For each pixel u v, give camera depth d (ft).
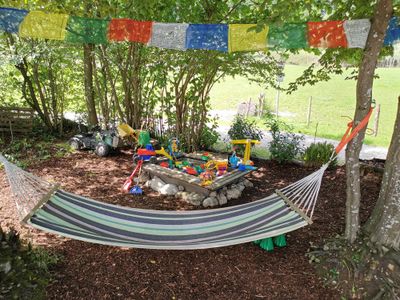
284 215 9.75
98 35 8.91
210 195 13.67
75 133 23.98
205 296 8.20
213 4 14.55
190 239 9.15
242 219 10.07
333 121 33.22
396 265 8.77
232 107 39.11
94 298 7.91
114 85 21.35
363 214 12.62
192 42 8.94
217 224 10.00
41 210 8.86
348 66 14.71
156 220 10.18
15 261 8.28
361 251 9.21
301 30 8.76
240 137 20.75
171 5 13.70
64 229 8.38
